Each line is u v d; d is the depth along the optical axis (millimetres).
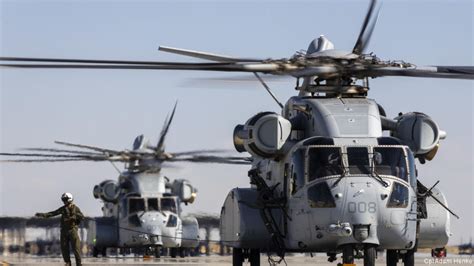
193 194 149625
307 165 69812
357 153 69562
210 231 157750
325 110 72188
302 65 67188
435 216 72875
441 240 73125
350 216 67938
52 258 133000
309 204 69062
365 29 71250
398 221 68562
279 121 72625
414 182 69812
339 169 69188
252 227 72688
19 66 62219
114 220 148875
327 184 68750
